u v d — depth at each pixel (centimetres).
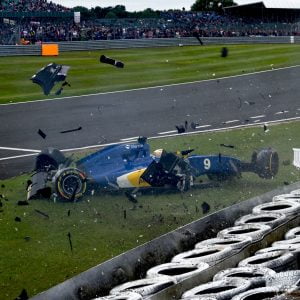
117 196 1502
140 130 2345
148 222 1348
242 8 6094
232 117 2573
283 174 1706
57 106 2762
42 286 1073
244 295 865
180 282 932
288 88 3175
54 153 1584
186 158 1572
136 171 1520
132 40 4647
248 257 1063
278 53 4409
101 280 968
